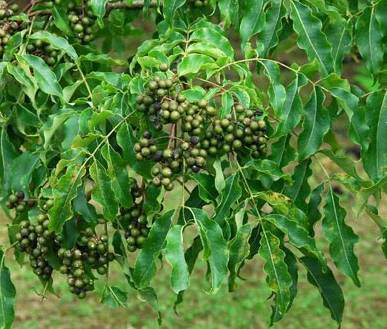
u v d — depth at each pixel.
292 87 2.90
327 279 3.15
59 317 7.27
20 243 3.08
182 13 3.38
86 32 3.42
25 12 3.51
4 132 3.29
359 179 3.00
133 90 2.83
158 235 2.83
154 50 2.90
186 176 2.90
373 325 7.16
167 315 7.29
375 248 8.77
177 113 2.72
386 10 3.11
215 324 7.15
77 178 2.84
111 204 2.88
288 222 2.82
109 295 3.06
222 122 2.76
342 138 10.48
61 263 3.10
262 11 3.05
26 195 3.12
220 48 3.00
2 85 3.22
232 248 2.79
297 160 2.93
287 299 2.79
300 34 3.05
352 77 7.75
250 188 2.94
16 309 7.39
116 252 3.06
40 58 3.05
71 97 3.40
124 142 2.87
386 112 2.96
